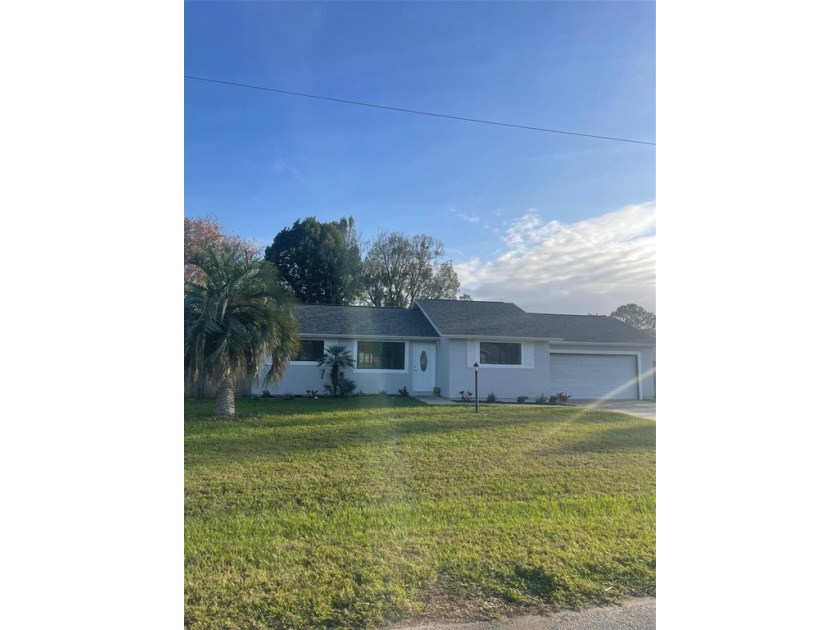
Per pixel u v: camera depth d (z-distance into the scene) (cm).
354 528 500
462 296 2877
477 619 344
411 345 1780
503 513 555
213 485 634
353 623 337
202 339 1143
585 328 1922
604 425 1138
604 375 1875
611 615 352
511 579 400
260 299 1207
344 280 2766
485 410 1361
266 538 471
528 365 1752
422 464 759
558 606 363
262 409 1298
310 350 1706
